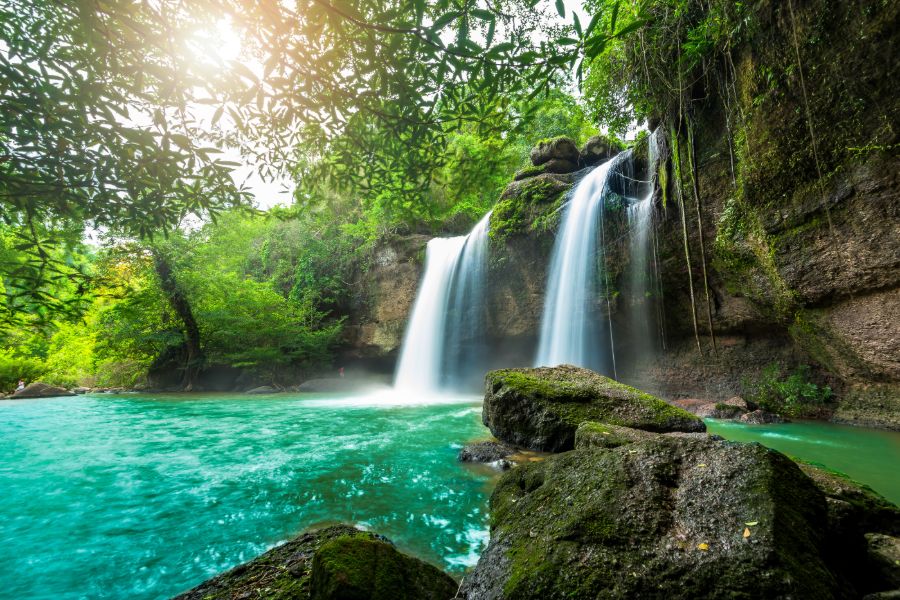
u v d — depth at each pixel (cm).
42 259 276
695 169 879
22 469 580
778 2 624
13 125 230
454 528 355
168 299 2016
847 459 547
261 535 355
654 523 200
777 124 677
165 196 295
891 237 578
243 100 260
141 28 227
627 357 1290
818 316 743
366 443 720
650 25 798
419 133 315
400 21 233
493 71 236
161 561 313
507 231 1519
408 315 2053
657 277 1103
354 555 221
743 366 1030
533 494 274
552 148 1590
